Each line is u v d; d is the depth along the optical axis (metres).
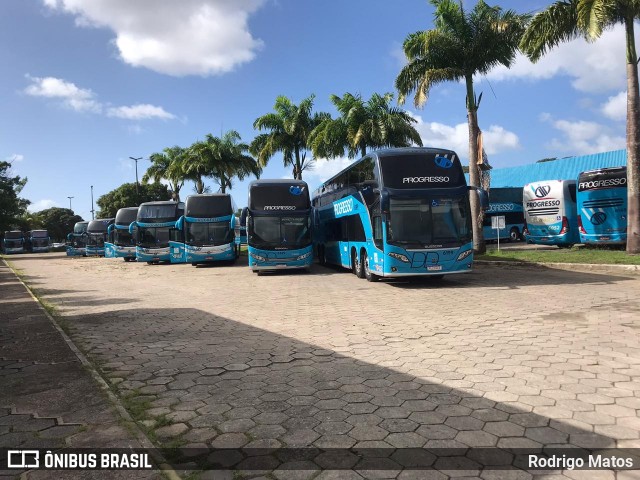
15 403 4.41
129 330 8.38
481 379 4.94
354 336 7.27
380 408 4.26
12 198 55.47
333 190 20.75
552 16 16.62
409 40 21.12
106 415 4.10
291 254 19.23
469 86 21.38
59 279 20.81
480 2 20.38
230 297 12.81
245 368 5.71
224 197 25.39
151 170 44.34
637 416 3.90
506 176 40.81
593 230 20.56
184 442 3.71
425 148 14.11
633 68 16.38
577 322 7.57
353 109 25.31
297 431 3.84
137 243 29.06
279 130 30.09
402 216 13.13
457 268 13.05
